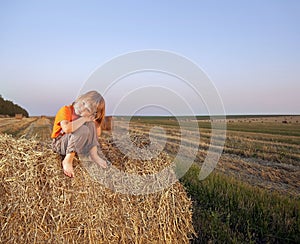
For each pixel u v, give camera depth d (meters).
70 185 3.69
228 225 4.90
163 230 3.98
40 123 34.12
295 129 27.28
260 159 12.62
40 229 3.56
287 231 4.76
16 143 3.91
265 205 5.73
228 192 6.60
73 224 3.64
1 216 3.55
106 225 3.73
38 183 3.61
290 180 8.91
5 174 3.58
